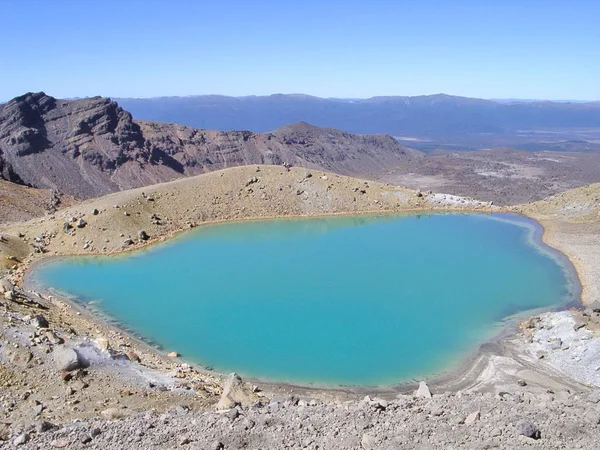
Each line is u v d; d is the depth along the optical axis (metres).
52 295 64.19
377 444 23.27
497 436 23.11
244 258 81.19
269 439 24.64
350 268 75.88
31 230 88.00
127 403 33.69
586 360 44.81
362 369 45.78
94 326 54.00
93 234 87.00
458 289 66.50
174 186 111.19
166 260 80.25
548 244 87.62
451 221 106.88
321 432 25.16
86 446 24.81
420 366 46.28
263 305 61.31
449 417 25.89
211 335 53.06
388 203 117.31
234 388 34.06
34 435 26.16
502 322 56.03
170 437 25.30
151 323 56.09
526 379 42.44
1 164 154.25
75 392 34.53
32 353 37.50
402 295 64.44
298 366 46.38
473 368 45.84
